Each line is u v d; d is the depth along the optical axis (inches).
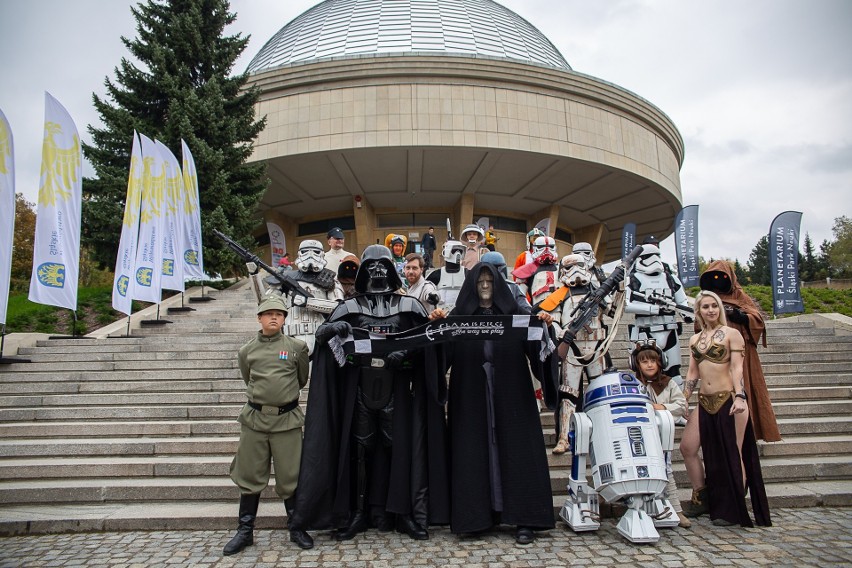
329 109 801.6
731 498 175.0
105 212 593.3
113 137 637.9
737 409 175.9
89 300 597.3
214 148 650.8
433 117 789.2
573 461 177.3
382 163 832.3
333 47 1061.8
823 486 207.6
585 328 222.2
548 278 256.5
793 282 492.1
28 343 364.5
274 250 852.0
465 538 167.6
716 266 221.8
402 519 172.9
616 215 1077.8
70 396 276.2
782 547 155.9
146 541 169.5
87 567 148.3
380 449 181.0
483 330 168.7
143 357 334.6
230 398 274.5
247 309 490.6
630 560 148.3
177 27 661.3
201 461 215.6
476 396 174.4
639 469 161.6
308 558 153.4
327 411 173.3
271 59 1136.2
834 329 419.8
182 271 483.2
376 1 1176.8
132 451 226.8
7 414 256.1
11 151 307.9
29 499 196.4
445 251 264.4
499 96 807.7
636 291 263.1
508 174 876.0
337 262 312.3
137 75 645.9
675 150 1013.2
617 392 171.8
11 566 149.4
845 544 157.3
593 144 832.9
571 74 829.8
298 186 910.4
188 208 523.8
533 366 177.8
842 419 257.9
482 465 168.1
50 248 351.3
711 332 189.8
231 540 160.6
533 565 146.0
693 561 146.8
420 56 799.7
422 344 168.6
